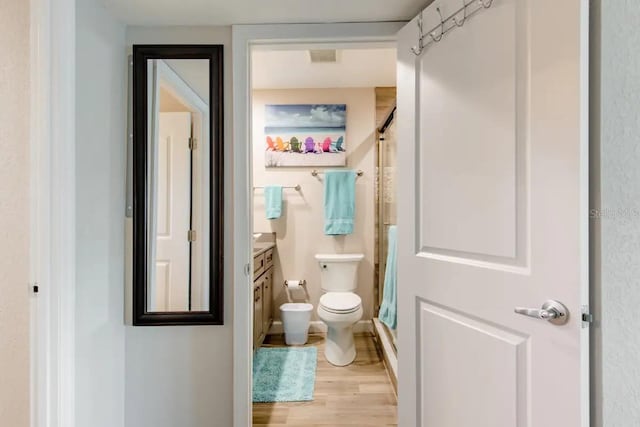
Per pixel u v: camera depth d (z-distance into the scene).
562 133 0.92
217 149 1.64
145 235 1.66
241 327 1.63
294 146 3.34
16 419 1.25
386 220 3.06
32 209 1.21
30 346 1.21
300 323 3.03
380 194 3.26
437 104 1.34
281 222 3.36
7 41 1.23
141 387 1.66
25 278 1.25
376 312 3.35
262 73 2.97
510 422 1.07
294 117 3.34
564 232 0.92
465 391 1.23
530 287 1.01
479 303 1.17
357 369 2.57
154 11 1.52
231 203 1.66
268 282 3.14
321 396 2.21
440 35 1.32
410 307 1.48
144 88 1.66
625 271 0.89
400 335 1.53
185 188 1.66
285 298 3.36
